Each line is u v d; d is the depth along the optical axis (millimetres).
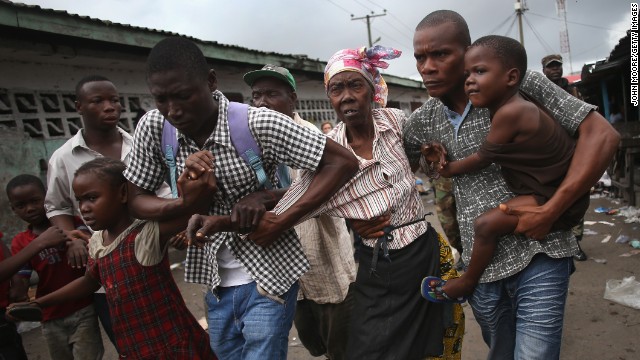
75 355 2619
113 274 1830
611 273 4207
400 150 2104
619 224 5906
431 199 9492
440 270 2074
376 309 2016
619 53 8023
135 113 7082
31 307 2066
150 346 1855
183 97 1495
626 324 3207
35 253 2305
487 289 1838
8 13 4734
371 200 1952
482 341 3236
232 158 1664
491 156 1678
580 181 1584
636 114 9797
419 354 1990
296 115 3006
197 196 1493
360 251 2119
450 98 1894
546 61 5859
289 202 1718
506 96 1607
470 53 1624
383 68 2107
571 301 3717
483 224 1700
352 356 2041
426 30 1796
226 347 1935
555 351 1708
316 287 2367
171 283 1920
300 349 3428
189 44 1531
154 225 1726
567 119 1697
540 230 1638
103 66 6586
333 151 1703
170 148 1696
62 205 2760
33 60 5727
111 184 1872
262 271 1768
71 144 2771
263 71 2781
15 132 5457
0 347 2461
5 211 5270
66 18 5258
